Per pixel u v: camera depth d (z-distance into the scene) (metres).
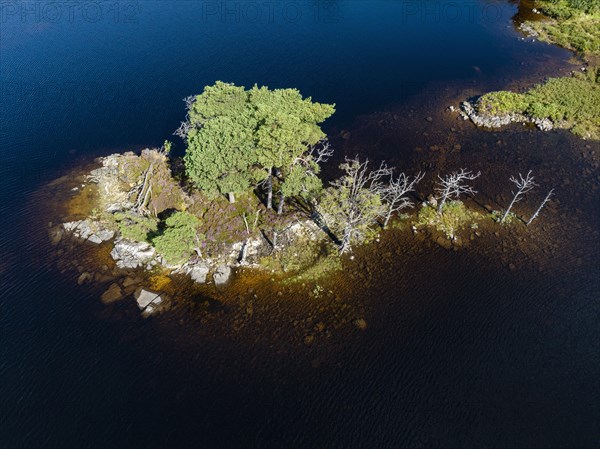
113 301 58.34
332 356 52.88
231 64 111.44
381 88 105.06
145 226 64.81
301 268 62.31
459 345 54.16
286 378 50.81
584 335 55.31
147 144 86.75
